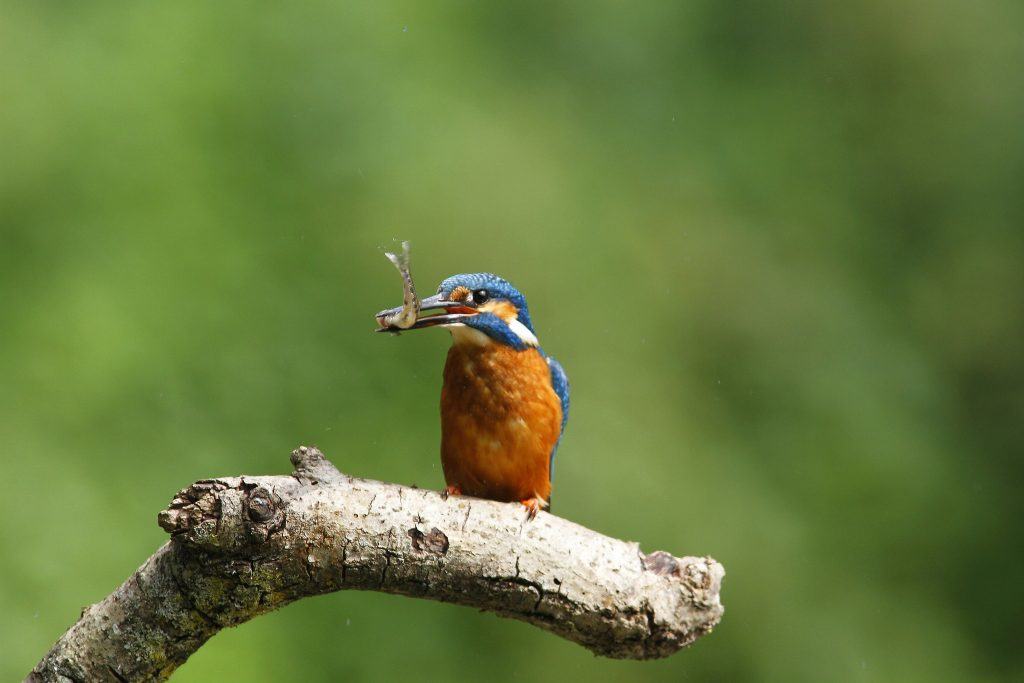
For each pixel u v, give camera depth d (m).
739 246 15.39
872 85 17.67
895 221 17.05
